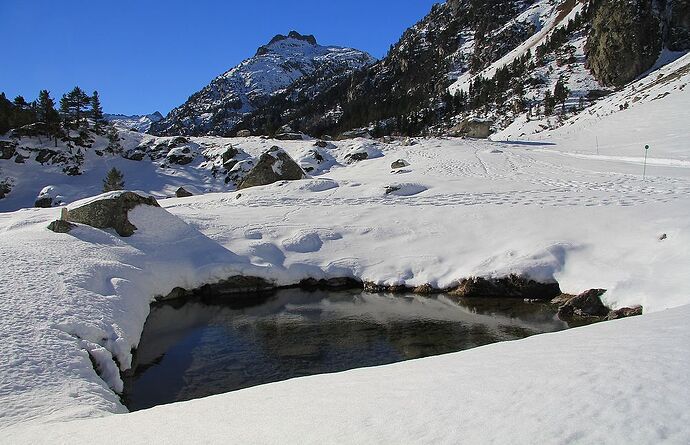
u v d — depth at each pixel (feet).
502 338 41.81
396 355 38.81
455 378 18.35
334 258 62.69
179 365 38.17
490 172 101.81
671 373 14.84
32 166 150.51
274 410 18.45
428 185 86.43
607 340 20.44
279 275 60.44
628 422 12.17
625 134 141.28
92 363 33.42
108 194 61.41
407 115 318.45
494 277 53.06
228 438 15.81
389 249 63.16
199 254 61.52
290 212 75.05
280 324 47.62
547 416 13.11
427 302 53.11
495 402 14.74
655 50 242.17
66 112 179.22
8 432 21.83
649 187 70.23
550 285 51.03
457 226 64.64
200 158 161.07
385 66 540.52
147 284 53.42
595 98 237.86
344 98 541.34
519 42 427.74
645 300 41.47
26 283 40.14
